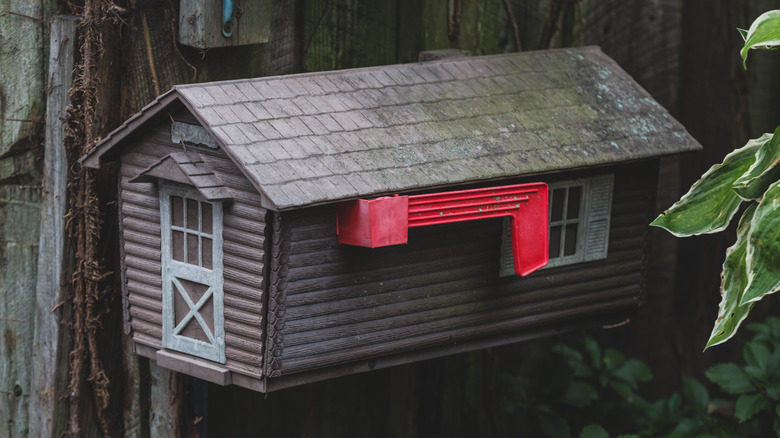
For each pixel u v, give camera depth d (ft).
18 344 10.31
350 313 9.02
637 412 13.61
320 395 11.81
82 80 9.59
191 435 10.66
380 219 8.45
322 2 10.91
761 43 7.39
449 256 9.55
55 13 9.77
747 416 12.16
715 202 8.24
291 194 8.02
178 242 9.05
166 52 9.96
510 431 13.92
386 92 9.56
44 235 9.92
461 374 13.08
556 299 10.43
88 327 10.03
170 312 9.22
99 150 9.11
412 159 8.91
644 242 10.94
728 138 14.69
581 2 13.30
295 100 8.97
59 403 10.13
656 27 13.96
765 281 7.06
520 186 9.31
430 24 11.88
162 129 8.95
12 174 10.02
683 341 15.05
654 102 10.82
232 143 8.18
